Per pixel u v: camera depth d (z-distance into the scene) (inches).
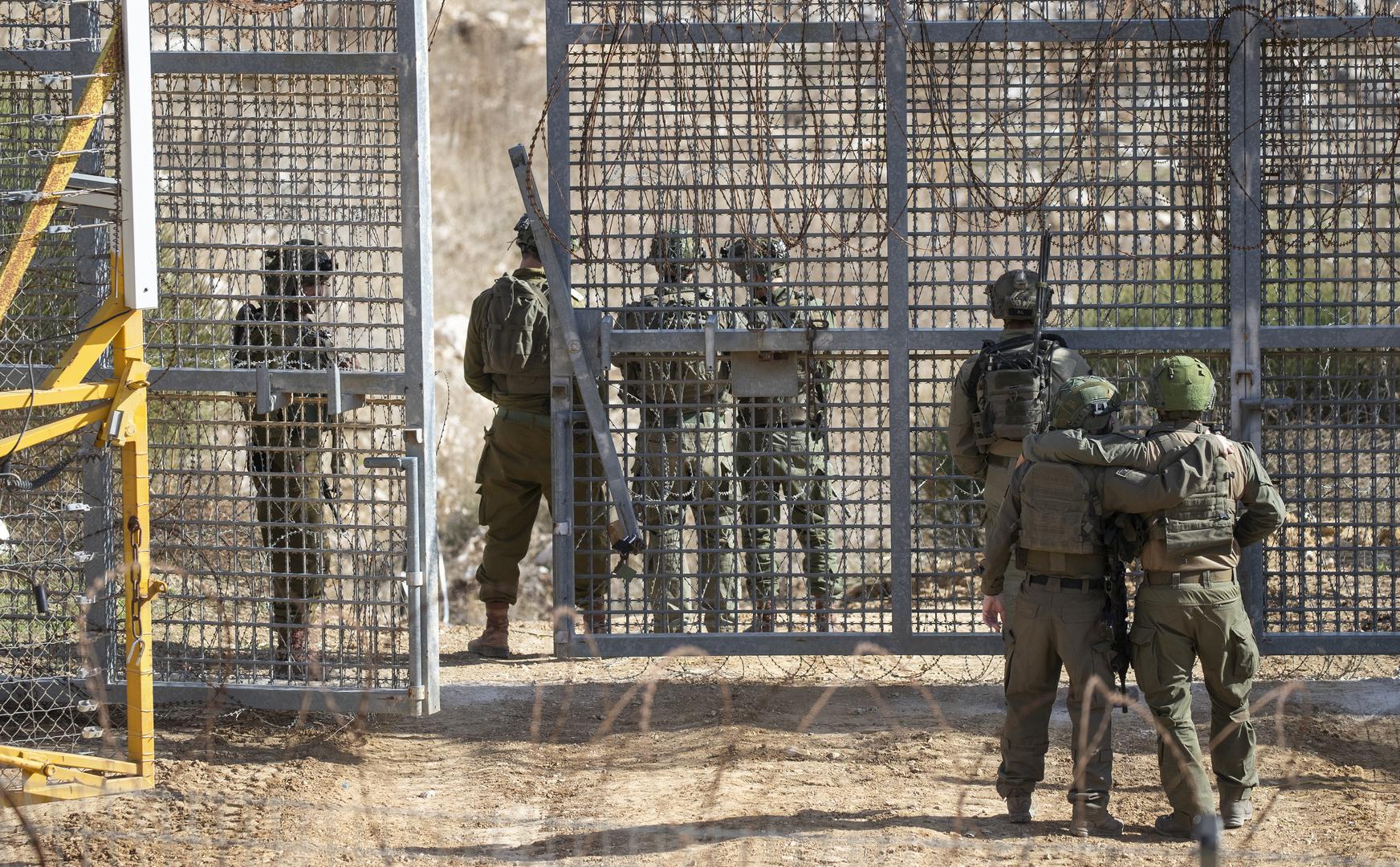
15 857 679.7
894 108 972.6
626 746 913.5
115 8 722.2
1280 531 999.0
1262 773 842.2
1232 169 965.8
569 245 994.7
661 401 1056.8
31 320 940.6
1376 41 961.5
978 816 769.6
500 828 754.8
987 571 768.3
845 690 1055.0
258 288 1312.7
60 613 942.4
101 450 872.9
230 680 948.6
